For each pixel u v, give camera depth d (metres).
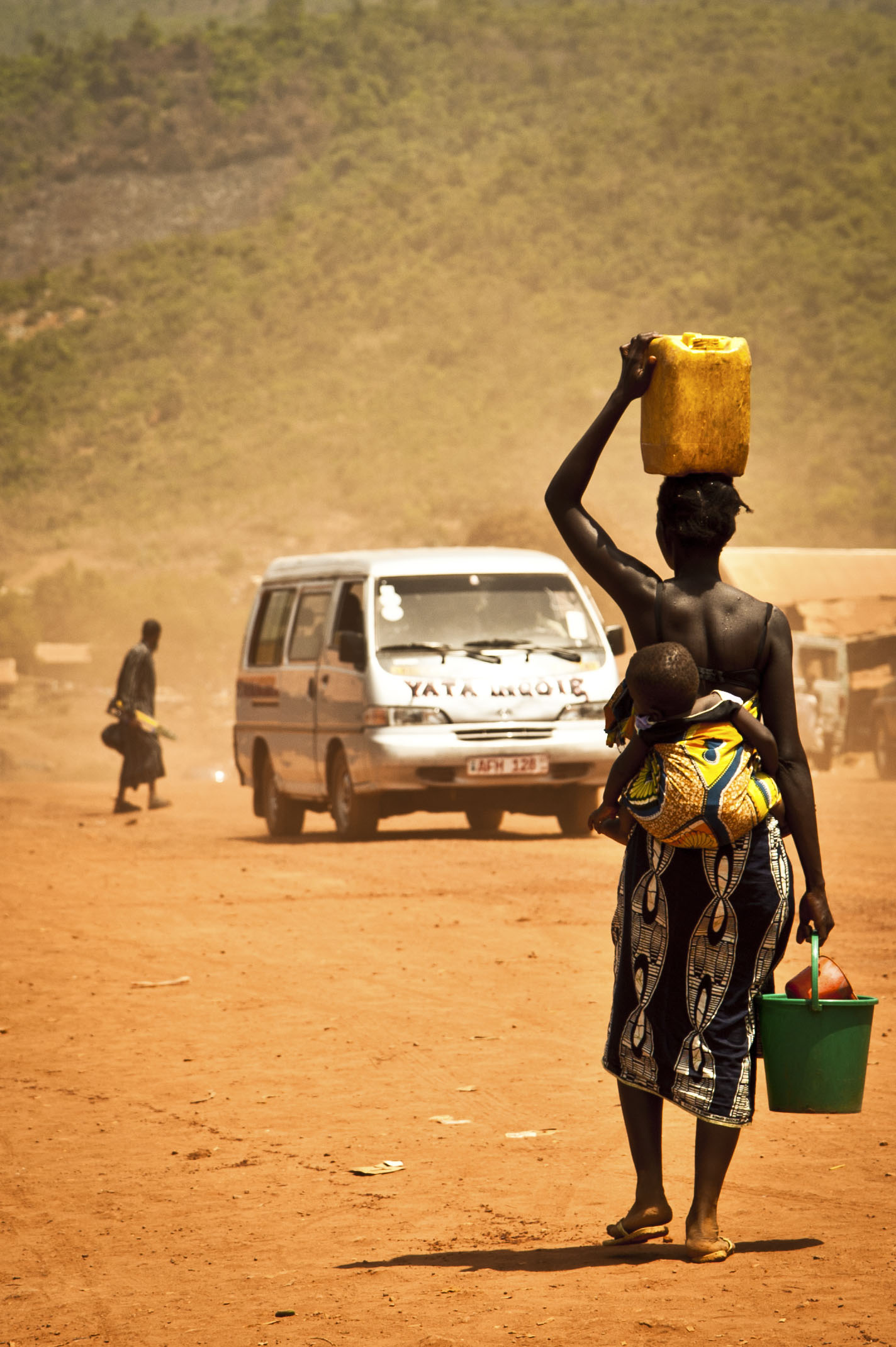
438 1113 11.56
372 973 17.03
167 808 40.22
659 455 8.52
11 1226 9.27
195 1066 13.21
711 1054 8.09
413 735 29.14
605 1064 8.48
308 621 32.81
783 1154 10.37
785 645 8.33
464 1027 14.34
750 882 8.09
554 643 30.52
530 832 32.28
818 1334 6.80
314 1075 12.80
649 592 8.43
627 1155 10.35
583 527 8.68
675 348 8.37
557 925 19.77
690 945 8.14
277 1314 7.50
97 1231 9.11
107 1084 12.70
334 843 30.22
